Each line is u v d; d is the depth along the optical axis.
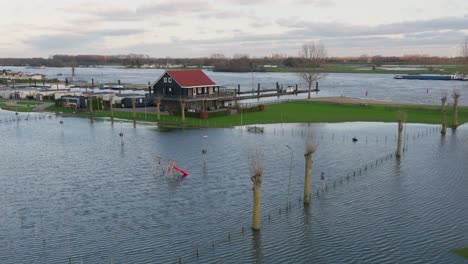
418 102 163.88
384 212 52.44
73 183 64.19
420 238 45.69
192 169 70.88
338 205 54.81
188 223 49.81
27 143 91.38
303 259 41.81
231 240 45.62
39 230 48.16
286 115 125.62
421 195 58.03
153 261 41.44
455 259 41.34
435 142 88.88
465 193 58.53
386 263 40.88
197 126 108.75
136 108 140.00
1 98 177.38
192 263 41.09
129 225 49.41
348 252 43.00
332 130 103.25
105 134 100.81
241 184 63.19
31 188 62.00
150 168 71.62
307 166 54.34
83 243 45.06
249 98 177.50
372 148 84.31
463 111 129.00
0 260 41.53
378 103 151.88
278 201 56.44
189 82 129.75
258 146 86.38
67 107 144.12
